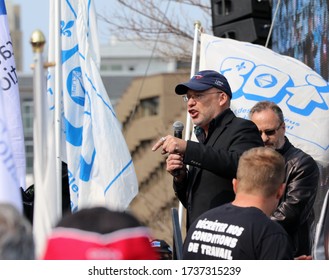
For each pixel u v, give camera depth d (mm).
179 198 7781
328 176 10281
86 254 4223
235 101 9273
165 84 40625
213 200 7418
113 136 9000
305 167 7969
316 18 11320
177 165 7426
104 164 8906
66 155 9352
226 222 5969
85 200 8883
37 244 5410
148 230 4328
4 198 5410
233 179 6668
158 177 38625
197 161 7238
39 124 5648
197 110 7625
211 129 7625
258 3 13805
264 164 6070
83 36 9391
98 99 9086
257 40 13758
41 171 5605
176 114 39688
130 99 43000
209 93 7613
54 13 9484
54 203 5637
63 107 9391
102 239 4230
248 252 5832
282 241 5852
